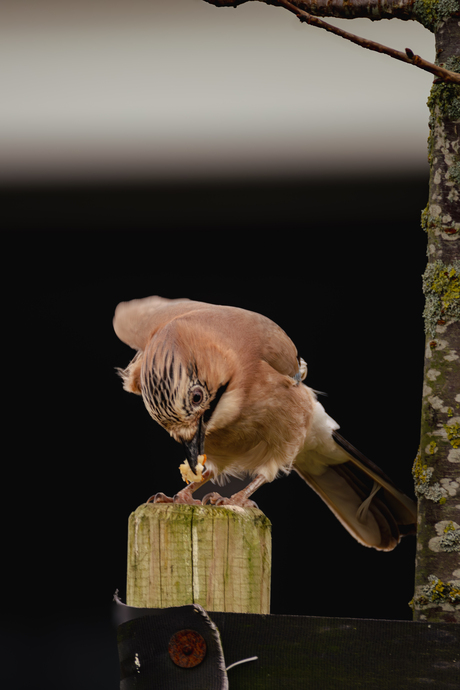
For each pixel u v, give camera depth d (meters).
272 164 8.95
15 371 11.24
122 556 11.15
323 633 3.83
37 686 9.75
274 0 4.56
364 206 9.06
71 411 11.59
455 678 3.75
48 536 11.25
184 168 9.09
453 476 4.54
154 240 9.95
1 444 11.66
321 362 10.80
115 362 11.32
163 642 3.82
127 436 11.57
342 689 3.77
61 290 10.92
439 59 4.89
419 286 10.35
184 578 4.44
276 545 11.17
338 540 11.22
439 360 4.66
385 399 10.86
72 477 11.46
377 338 10.67
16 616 10.60
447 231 4.72
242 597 4.44
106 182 9.12
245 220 9.59
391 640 3.81
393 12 5.04
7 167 9.06
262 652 3.82
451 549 4.48
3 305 10.99
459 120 4.75
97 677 9.72
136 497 11.38
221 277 10.59
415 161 8.74
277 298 10.47
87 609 10.78
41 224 9.84
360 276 10.23
